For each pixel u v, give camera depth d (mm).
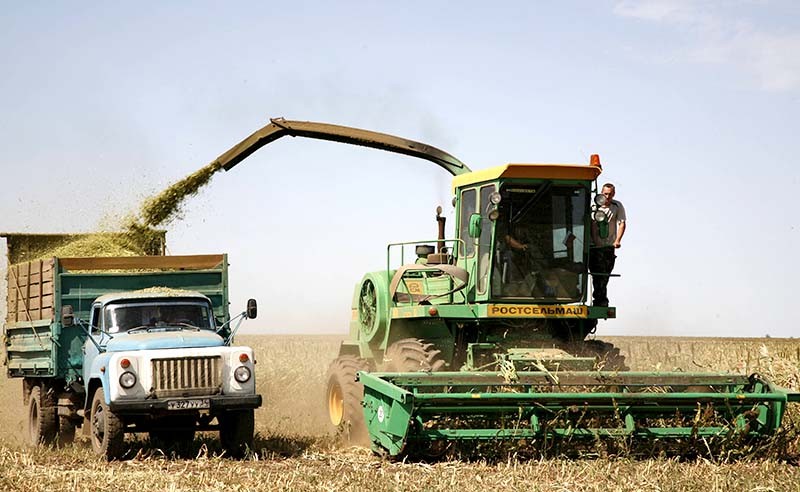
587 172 12961
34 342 14430
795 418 12367
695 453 11352
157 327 12992
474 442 11031
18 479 9992
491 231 12891
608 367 12625
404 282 14156
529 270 13016
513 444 11016
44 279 14016
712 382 11727
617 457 10875
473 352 12680
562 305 12898
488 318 12773
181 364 11820
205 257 14406
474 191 13461
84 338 13734
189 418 12703
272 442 13086
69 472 10430
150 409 11531
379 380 11094
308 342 50656
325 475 10031
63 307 13305
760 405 11500
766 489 8969
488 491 9117
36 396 14242
